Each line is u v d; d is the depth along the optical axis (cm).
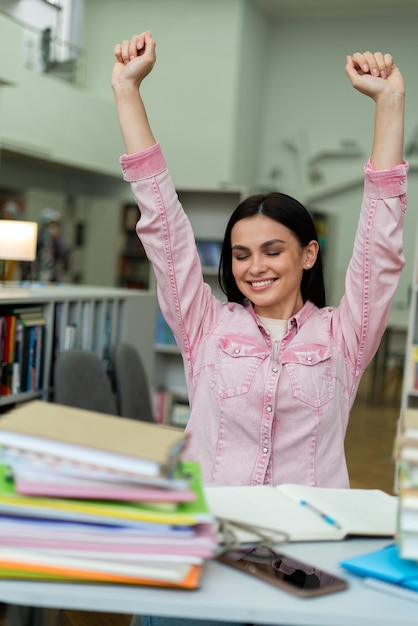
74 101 1011
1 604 276
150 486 116
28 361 409
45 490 115
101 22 1173
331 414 191
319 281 206
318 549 138
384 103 179
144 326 530
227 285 209
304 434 189
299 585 120
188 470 135
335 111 1254
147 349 537
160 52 1171
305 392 189
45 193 1115
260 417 189
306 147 1265
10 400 395
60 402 355
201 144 1161
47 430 118
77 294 454
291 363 192
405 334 1143
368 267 187
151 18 1164
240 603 113
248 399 189
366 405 920
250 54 1189
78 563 115
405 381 560
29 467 116
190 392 203
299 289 204
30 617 129
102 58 1171
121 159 193
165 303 203
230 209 731
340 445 194
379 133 181
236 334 198
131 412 411
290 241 193
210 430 193
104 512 115
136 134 192
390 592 120
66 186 1181
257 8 1205
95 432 120
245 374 191
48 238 984
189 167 1169
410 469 118
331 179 1262
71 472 115
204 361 197
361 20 1234
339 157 1258
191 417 197
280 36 1270
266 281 193
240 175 1194
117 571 115
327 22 1248
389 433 761
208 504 149
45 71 987
